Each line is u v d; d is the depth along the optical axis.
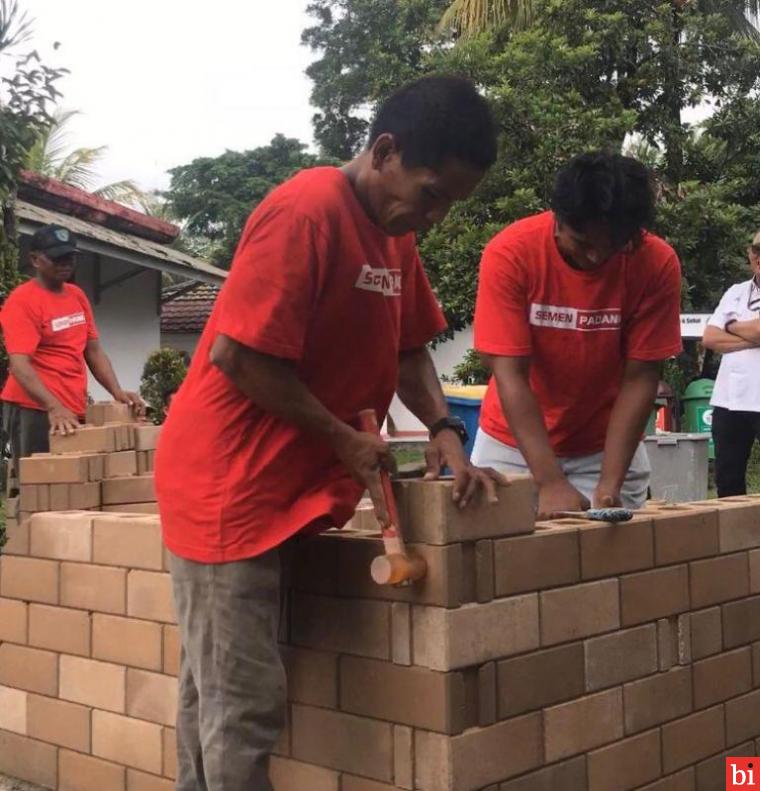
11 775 3.09
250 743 2.06
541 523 2.42
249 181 25.59
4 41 6.75
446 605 2.04
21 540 3.05
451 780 2.05
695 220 11.68
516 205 11.07
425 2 16.31
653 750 2.50
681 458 7.59
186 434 2.08
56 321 5.29
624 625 2.44
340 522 2.14
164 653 2.68
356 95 20.66
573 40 12.37
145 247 10.86
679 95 12.62
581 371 3.10
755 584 2.85
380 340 2.11
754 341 5.05
